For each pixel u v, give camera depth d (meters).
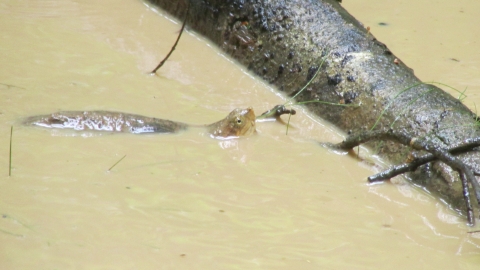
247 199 14.23
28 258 11.45
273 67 21.16
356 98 18.38
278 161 16.27
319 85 19.55
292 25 21.30
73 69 20.22
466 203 14.09
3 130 16.09
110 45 22.56
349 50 19.84
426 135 16.23
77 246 11.94
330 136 18.20
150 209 13.40
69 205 13.21
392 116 17.25
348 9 27.56
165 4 25.70
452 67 22.47
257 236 12.87
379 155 16.92
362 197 14.95
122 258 11.73
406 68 19.23
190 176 14.94
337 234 13.29
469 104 19.48
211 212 13.54
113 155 15.49
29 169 14.44
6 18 23.86
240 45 22.31
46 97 18.05
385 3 28.48
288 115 19.19
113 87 19.30
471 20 26.88
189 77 20.98
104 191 13.88
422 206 14.82
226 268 11.72
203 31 24.00
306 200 14.52
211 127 17.27
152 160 15.46
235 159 16.09
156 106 18.41
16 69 19.73
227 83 20.98
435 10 27.83
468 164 14.93
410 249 13.03
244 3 22.53
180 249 12.17
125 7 26.25
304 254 12.43
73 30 23.47
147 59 21.86
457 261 12.77
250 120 17.23
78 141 15.99
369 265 12.33
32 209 12.93
